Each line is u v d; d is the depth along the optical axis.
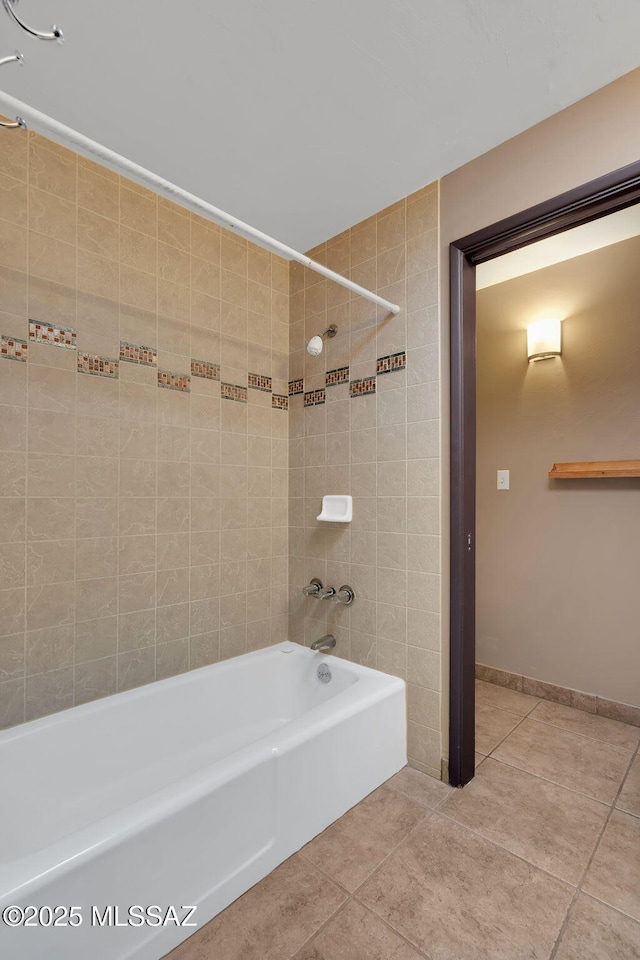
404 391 1.95
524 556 2.62
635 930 1.18
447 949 1.13
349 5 1.18
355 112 1.52
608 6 1.18
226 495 2.18
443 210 1.84
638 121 1.38
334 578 2.21
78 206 1.70
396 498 1.96
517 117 1.55
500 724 2.25
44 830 1.49
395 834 1.52
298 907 1.25
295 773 1.45
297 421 2.42
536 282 2.60
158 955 1.11
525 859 1.41
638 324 2.26
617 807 1.65
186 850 1.18
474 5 1.18
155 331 1.93
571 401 2.46
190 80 1.40
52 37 0.88
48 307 1.63
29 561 1.58
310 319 2.36
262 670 2.20
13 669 1.55
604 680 2.34
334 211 2.06
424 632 1.86
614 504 2.32
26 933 0.92
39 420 1.61
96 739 1.67
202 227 2.10
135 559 1.86
